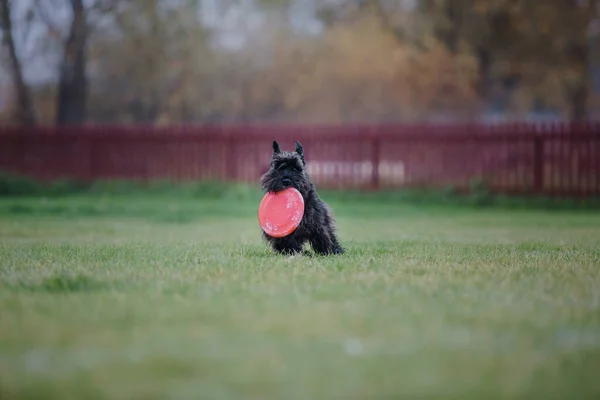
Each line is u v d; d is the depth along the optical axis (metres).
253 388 5.71
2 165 34.44
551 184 28.70
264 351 6.63
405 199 29.66
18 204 27.19
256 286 9.43
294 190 12.23
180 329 7.32
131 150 33.41
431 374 6.01
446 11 44.31
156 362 6.32
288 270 10.65
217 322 7.59
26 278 10.05
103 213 25.42
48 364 6.29
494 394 5.58
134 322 7.59
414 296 8.82
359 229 19.98
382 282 9.67
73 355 6.53
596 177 28.23
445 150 30.06
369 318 7.71
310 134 31.39
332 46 51.16
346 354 6.54
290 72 52.78
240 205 28.14
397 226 21.16
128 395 5.56
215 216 24.94
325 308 8.18
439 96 47.25
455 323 7.55
